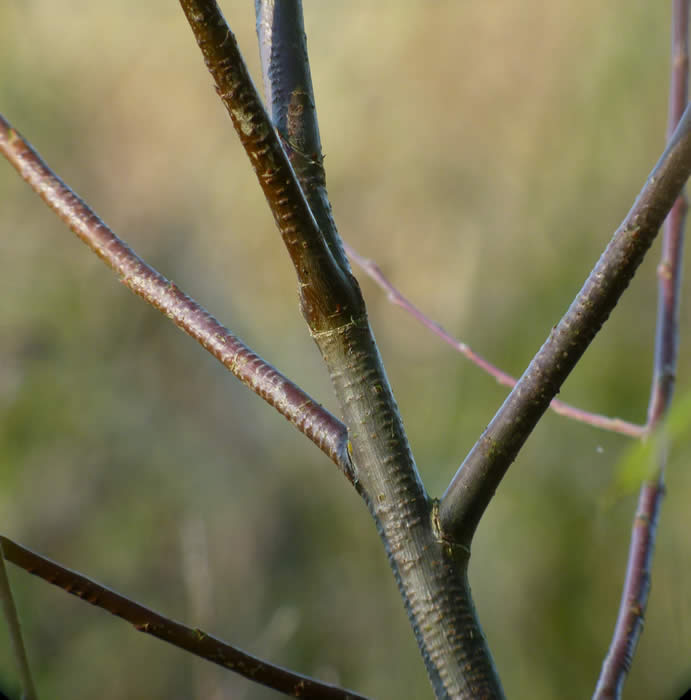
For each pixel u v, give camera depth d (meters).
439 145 2.21
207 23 0.53
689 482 1.50
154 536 2.15
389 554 0.57
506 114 2.14
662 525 1.52
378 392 0.57
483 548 2.03
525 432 0.56
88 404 2.24
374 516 0.57
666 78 1.93
